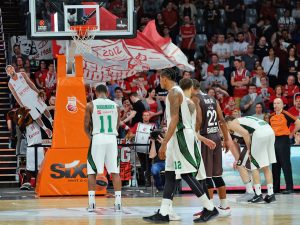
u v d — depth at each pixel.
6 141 21.17
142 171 18.53
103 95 13.54
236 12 26.78
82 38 16.45
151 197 15.70
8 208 13.72
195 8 26.47
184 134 11.12
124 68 19.09
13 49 23.75
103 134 13.30
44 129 18.20
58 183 16.11
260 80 22.64
